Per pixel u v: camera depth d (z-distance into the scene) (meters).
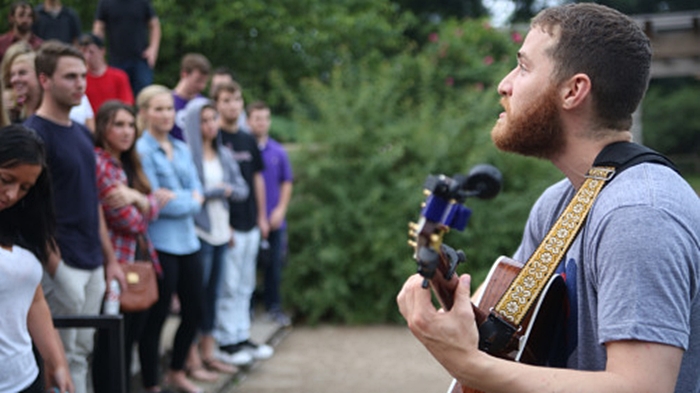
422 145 7.60
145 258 4.14
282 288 7.41
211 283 5.18
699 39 8.69
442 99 10.53
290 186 6.79
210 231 5.05
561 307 1.60
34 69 3.76
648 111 20.58
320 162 7.52
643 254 1.39
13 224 2.60
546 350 1.62
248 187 5.70
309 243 7.49
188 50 10.77
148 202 4.09
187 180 4.59
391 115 7.93
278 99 11.44
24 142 2.49
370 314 7.43
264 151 6.64
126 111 4.02
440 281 1.49
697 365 1.50
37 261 2.55
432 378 5.70
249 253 5.71
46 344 2.70
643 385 1.35
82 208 3.50
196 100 5.14
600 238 1.48
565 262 1.62
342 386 5.46
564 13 1.62
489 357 1.44
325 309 7.37
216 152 5.21
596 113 1.60
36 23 5.84
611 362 1.40
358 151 7.60
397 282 7.45
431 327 1.43
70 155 3.46
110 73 5.56
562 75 1.59
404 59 10.74
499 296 1.68
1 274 2.38
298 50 11.73
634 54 1.58
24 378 2.46
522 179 7.48
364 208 7.43
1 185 2.46
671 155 20.69
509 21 19.55
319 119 8.17
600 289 1.45
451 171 7.59
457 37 11.53
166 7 9.74
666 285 1.38
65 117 3.53
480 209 7.35
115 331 3.04
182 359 4.67
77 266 3.47
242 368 5.69
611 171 1.56
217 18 10.55
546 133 1.63
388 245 7.34
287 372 5.74
